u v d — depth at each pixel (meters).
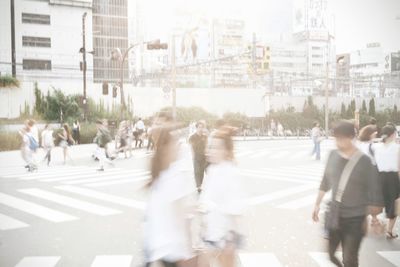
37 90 46.22
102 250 6.32
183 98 56.81
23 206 9.81
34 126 18.92
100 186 12.85
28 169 16.88
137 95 52.72
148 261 3.43
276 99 64.38
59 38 76.56
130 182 13.70
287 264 5.66
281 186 12.87
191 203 3.50
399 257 5.98
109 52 93.88
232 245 4.09
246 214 8.92
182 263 3.38
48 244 6.68
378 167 7.04
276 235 7.20
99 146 17.12
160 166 3.45
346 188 4.37
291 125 56.03
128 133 22.62
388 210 6.98
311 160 21.38
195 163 10.51
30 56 74.81
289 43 135.62
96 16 92.75
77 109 45.41
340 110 68.00
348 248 4.37
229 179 4.12
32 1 74.81
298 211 9.24
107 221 8.27
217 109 58.56
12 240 6.94
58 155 23.62
